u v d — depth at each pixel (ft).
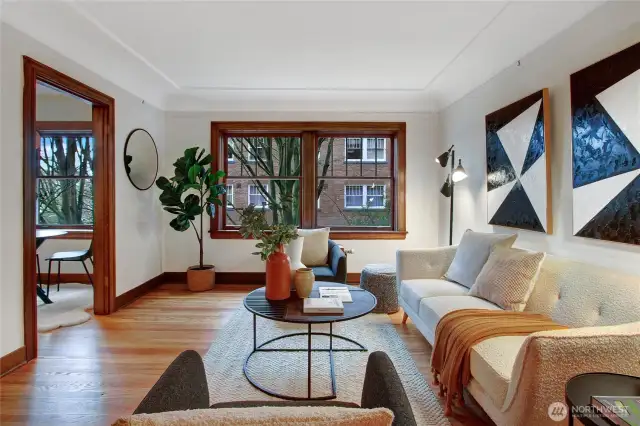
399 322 10.64
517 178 9.17
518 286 7.16
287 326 10.27
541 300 6.93
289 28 8.99
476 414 6.15
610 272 5.97
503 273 7.51
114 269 11.52
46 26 8.32
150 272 14.17
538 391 4.14
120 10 8.13
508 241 8.47
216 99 14.98
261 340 9.29
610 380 3.76
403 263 10.37
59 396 6.66
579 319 5.89
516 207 9.22
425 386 7.06
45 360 8.08
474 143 11.94
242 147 15.90
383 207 15.93
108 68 10.99
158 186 13.61
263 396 6.71
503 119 9.80
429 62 11.14
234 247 15.42
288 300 7.66
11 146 7.57
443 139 14.70
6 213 7.47
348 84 13.35
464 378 5.79
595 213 6.74
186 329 10.00
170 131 15.29
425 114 15.30
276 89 13.98
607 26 6.62
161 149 15.01
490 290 7.61
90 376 7.38
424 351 8.64
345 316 6.68
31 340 8.04
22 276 7.84
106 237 11.24
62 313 11.26
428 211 15.39
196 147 13.97
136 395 6.71
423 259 10.43
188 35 9.41
